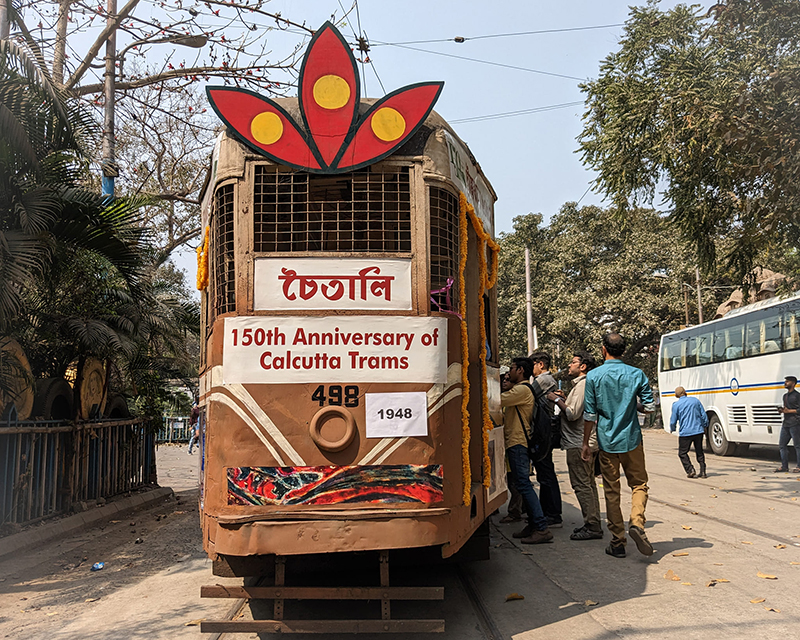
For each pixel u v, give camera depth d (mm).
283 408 4152
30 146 7184
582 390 7316
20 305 7270
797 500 9602
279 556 4137
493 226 6340
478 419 5070
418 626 3938
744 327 16703
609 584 5531
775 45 12094
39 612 5230
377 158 4410
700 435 12516
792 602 4965
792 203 10875
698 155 12523
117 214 8211
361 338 4238
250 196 4359
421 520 4047
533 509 7215
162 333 11461
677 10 13258
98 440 10266
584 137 14836
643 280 31844
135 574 6480
